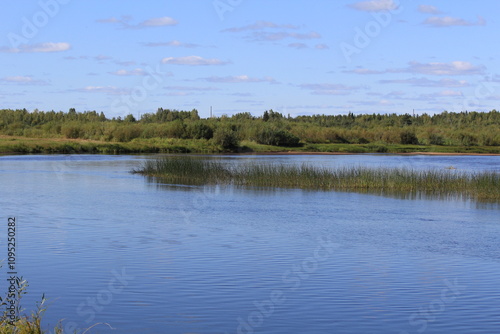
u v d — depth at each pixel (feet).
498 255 59.72
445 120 572.10
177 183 134.82
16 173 157.89
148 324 37.19
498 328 37.42
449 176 133.80
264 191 120.06
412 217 86.12
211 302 41.81
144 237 65.72
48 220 76.84
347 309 40.78
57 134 383.86
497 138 424.05
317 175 132.46
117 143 310.65
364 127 534.78
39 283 45.70
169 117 473.67
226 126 387.14
